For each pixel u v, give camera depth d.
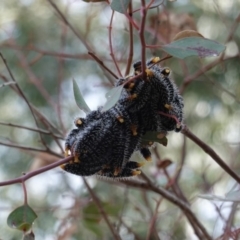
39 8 2.65
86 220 1.54
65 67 2.43
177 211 1.87
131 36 1.20
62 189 1.91
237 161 2.01
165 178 1.47
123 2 1.06
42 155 1.57
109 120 1.03
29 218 1.05
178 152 2.49
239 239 1.30
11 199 2.63
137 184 1.34
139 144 1.05
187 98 2.74
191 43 1.01
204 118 2.76
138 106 1.03
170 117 1.04
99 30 2.17
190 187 1.82
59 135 1.45
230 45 2.19
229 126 2.75
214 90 2.62
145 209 1.88
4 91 2.82
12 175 2.98
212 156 1.26
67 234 1.55
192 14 1.53
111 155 1.03
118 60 1.51
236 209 1.32
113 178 1.06
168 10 1.49
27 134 2.84
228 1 2.30
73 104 2.33
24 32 2.54
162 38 1.47
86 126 1.03
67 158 1.03
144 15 0.99
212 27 2.36
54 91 2.59
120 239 1.40
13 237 2.41
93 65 2.42
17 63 2.15
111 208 1.55
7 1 2.68
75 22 2.24
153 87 1.03
